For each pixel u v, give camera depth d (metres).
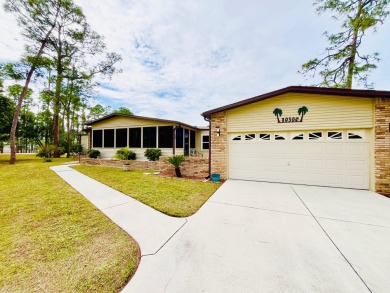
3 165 11.61
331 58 10.07
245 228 3.23
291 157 6.91
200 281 1.98
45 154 16.08
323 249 2.58
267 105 7.20
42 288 1.88
